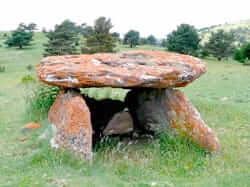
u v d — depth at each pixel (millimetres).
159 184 4387
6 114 8414
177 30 34719
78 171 4648
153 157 5402
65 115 5422
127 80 5238
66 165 4793
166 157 5359
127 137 6484
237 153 5695
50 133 5812
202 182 4520
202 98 11859
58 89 8023
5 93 12281
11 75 20219
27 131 6645
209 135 5688
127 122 6703
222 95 12773
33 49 38625
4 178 4484
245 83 15922
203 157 5395
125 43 44656
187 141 5695
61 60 6125
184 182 4535
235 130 7090
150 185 4344
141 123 6789
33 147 5672
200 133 5684
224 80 17438
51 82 5547
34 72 22250
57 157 4926
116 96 9859
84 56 6504
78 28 52875
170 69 5441
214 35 34344
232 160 5344
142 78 5223
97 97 9445
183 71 5559
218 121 7727
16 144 5961
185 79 5660
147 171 4883
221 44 32844
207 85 15734
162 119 6176
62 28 31016
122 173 4805
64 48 30406
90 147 5090
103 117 7238
